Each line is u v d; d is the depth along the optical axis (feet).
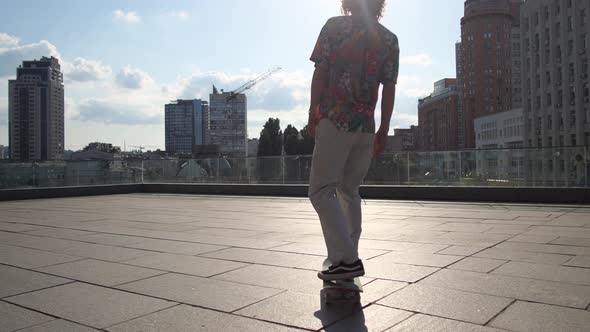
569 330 8.91
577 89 282.56
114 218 31.09
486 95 574.97
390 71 11.19
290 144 396.16
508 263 14.98
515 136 408.46
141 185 75.20
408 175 56.80
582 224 25.26
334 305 10.66
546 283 12.35
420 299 11.02
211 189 69.51
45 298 11.71
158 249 18.56
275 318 9.86
